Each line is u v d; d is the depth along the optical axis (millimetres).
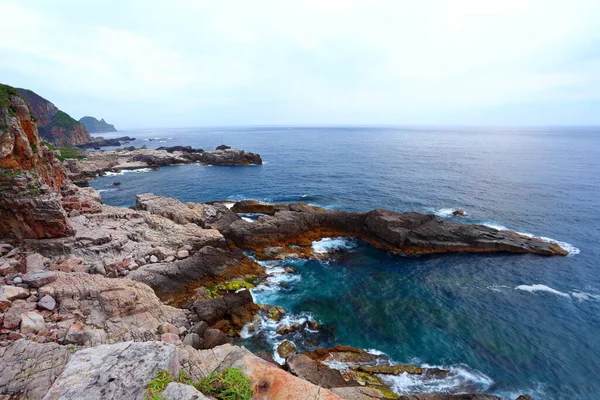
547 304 28953
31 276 20656
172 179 83688
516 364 22297
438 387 20234
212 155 110875
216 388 8336
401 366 21641
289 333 24984
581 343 24203
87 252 27641
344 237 43688
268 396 8805
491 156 119938
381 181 75812
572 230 44938
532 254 38188
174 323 22266
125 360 7719
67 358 14258
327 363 21703
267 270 34562
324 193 65812
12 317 16594
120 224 34094
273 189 70188
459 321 26781
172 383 7145
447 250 39250
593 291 30797
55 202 27250
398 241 39312
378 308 28516
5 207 25547
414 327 26047
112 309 20484
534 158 113188
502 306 28781
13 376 13047
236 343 23594
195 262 30859
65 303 19781
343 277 33656
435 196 62031
